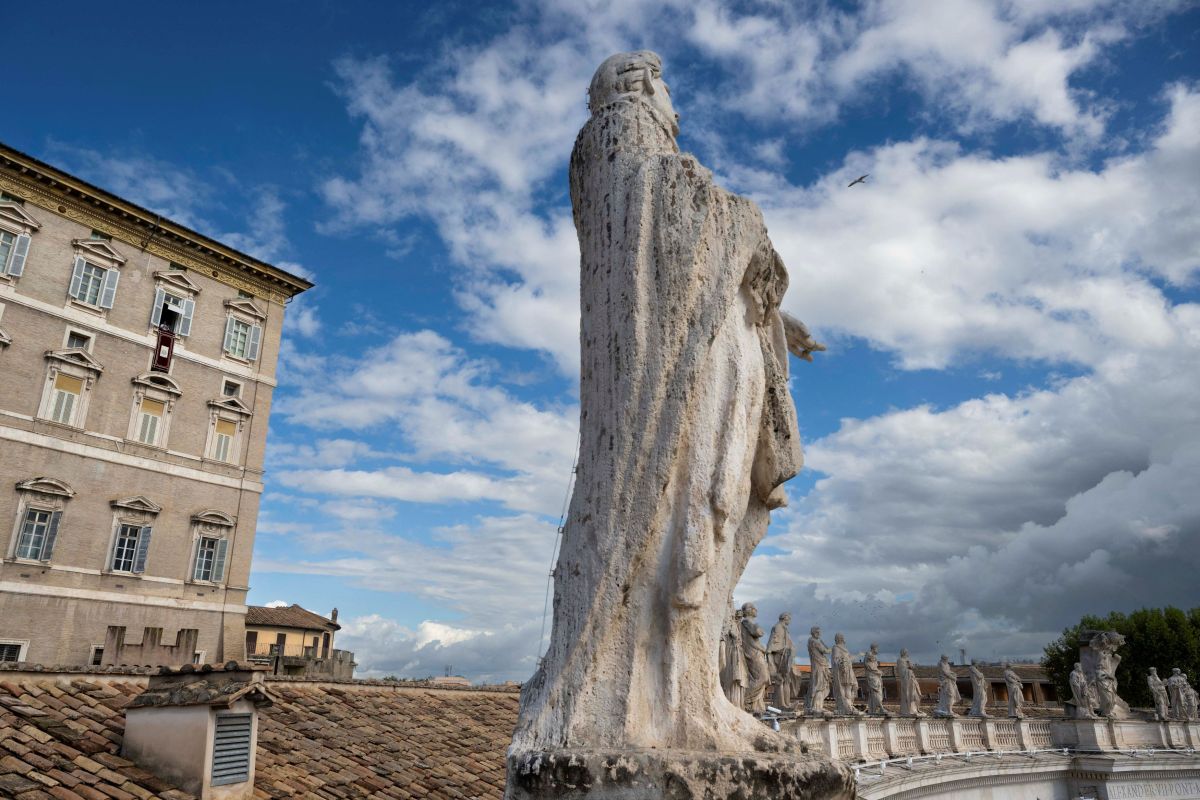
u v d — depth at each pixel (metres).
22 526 31.58
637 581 3.22
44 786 7.73
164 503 35.91
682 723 3.09
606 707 3.08
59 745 8.66
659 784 2.72
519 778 2.89
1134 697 44.53
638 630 3.17
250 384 40.16
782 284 3.93
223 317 39.72
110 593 33.47
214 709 8.75
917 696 23.23
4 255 32.66
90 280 35.09
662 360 3.35
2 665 9.95
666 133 3.98
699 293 3.47
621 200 3.65
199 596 36.44
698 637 3.22
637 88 4.09
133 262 36.62
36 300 33.19
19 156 32.75
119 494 34.50
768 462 3.82
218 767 8.66
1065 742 28.44
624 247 3.55
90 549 33.28
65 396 33.59
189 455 37.22
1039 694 50.88
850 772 3.03
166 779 8.60
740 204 3.65
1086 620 47.53
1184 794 28.23
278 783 9.39
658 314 3.42
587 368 3.62
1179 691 33.47
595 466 3.38
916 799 18.89
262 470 40.00
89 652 32.41
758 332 3.85
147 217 36.53
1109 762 25.97
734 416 3.44
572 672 3.13
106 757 8.70
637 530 3.21
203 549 37.06
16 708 9.20
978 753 23.30
